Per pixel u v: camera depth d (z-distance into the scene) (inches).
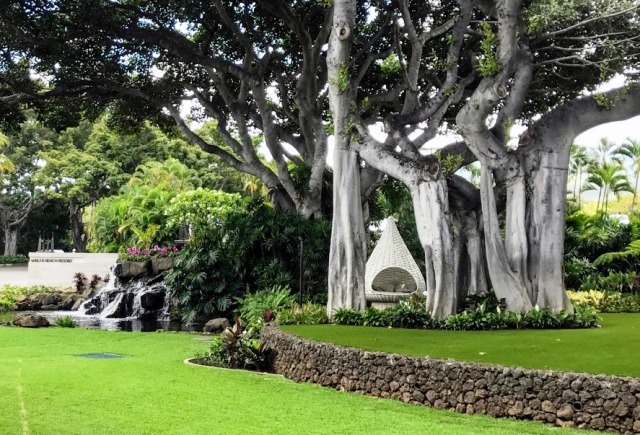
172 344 630.5
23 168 2117.4
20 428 286.8
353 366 397.7
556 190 584.1
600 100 577.0
